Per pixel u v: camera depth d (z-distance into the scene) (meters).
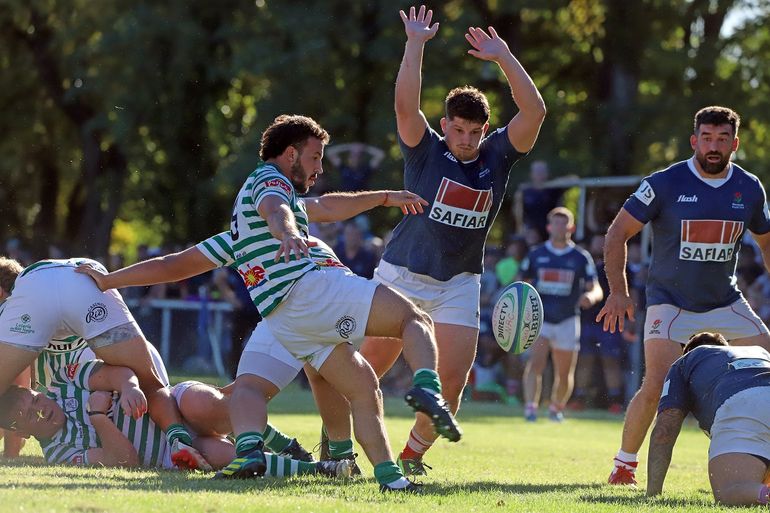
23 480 19.77
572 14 105.69
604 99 103.00
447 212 25.14
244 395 21.80
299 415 45.16
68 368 25.48
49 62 107.44
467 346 25.48
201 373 71.12
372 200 23.88
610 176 97.31
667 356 26.41
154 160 99.69
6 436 26.11
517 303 27.17
